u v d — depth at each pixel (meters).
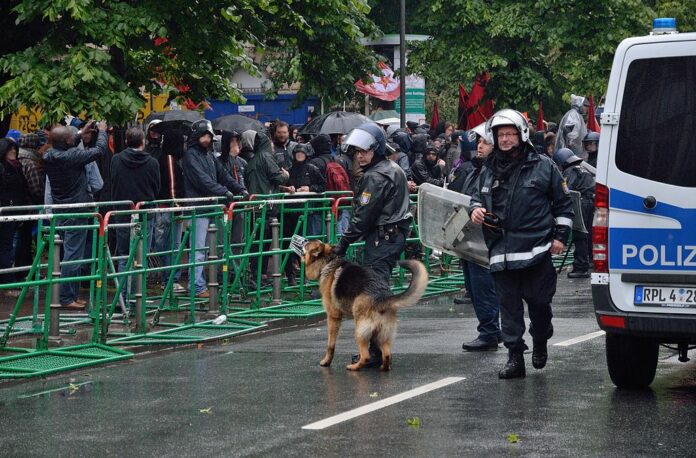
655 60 9.17
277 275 15.43
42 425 8.41
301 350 12.16
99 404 9.21
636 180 9.20
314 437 7.83
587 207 20.02
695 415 8.50
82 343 12.15
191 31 18.83
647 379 9.60
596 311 9.34
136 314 13.05
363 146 11.00
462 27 34.22
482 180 10.17
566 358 11.21
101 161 17.42
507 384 9.84
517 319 10.15
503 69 34.66
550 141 22.81
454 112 40.41
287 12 20.00
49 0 16.62
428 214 12.00
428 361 11.15
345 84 23.78
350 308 10.70
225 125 21.11
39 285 11.61
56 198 14.33
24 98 16.83
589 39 33.44
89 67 16.83
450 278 19.08
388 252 11.12
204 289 15.13
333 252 11.00
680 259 9.05
